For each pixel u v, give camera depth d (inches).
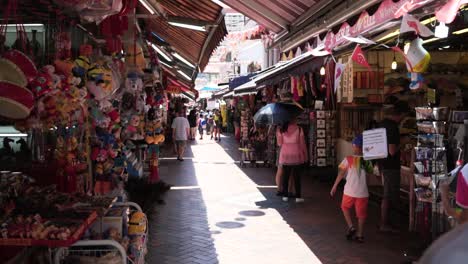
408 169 356.2
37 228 132.6
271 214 352.8
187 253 256.5
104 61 217.9
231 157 765.9
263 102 647.1
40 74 151.9
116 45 255.3
